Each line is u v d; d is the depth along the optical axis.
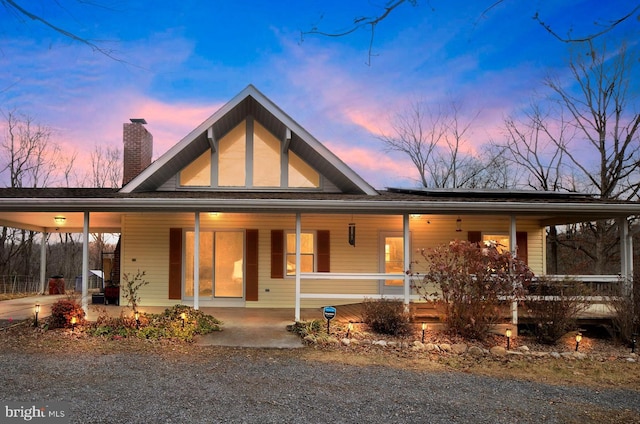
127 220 11.88
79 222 13.41
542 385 6.24
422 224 12.40
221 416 4.63
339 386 5.82
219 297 11.96
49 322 8.90
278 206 9.23
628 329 8.73
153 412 4.69
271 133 11.83
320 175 11.71
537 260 12.60
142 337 8.15
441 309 9.30
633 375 6.92
